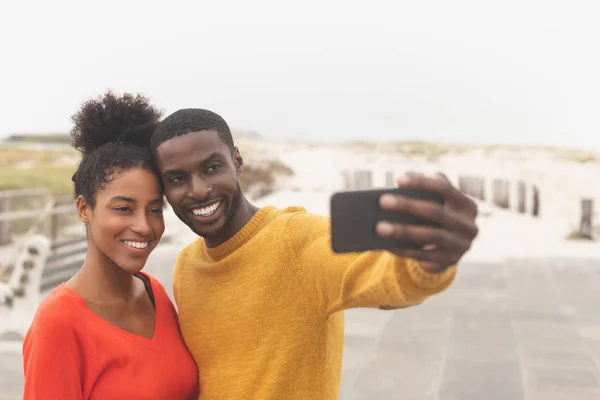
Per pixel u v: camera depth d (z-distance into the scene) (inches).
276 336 64.7
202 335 69.6
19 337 231.9
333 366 66.8
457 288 315.6
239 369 66.6
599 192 691.4
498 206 671.1
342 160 914.1
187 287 72.4
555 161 835.4
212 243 69.9
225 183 64.9
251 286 66.0
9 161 890.7
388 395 180.1
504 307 276.2
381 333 239.3
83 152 71.4
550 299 291.3
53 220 374.3
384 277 48.9
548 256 415.8
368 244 40.5
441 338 232.1
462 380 190.4
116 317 69.2
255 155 895.7
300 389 64.3
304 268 63.3
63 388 62.7
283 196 702.5
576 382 187.9
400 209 38.7
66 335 63.6
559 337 232.2
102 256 69.1
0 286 248.1
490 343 225.8
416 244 40.7
